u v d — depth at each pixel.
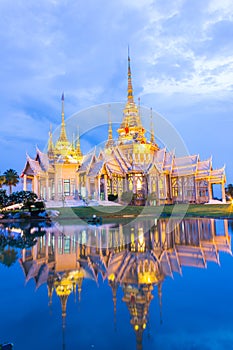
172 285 7.96
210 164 56.56
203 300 6.80
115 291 7.56
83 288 7.85
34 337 5.20
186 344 4.83
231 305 6.46
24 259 11.75
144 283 8.19
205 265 10.30
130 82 62.47
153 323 5.65
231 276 8.79
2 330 5.45
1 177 53.59
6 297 7.22
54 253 13.09
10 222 30.91
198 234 19.14
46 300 7.01
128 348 4.75
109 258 11.80
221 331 5.29
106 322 5.71
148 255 12.32
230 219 31.25
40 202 36.50
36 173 43.69
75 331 5.36
